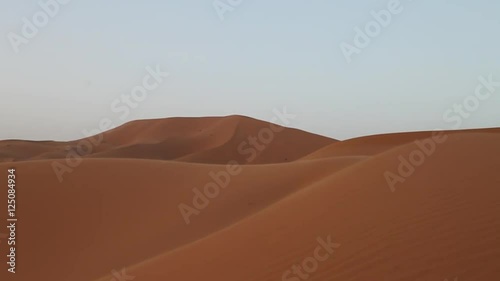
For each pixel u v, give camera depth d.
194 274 7.20
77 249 12.40
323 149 37.94
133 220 13.91
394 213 7.14
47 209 14.30
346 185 10.09
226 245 8.45
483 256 4.97
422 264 5.14
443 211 6.67
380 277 5.12
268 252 7.19
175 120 69.62
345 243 6.48
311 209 9.02
